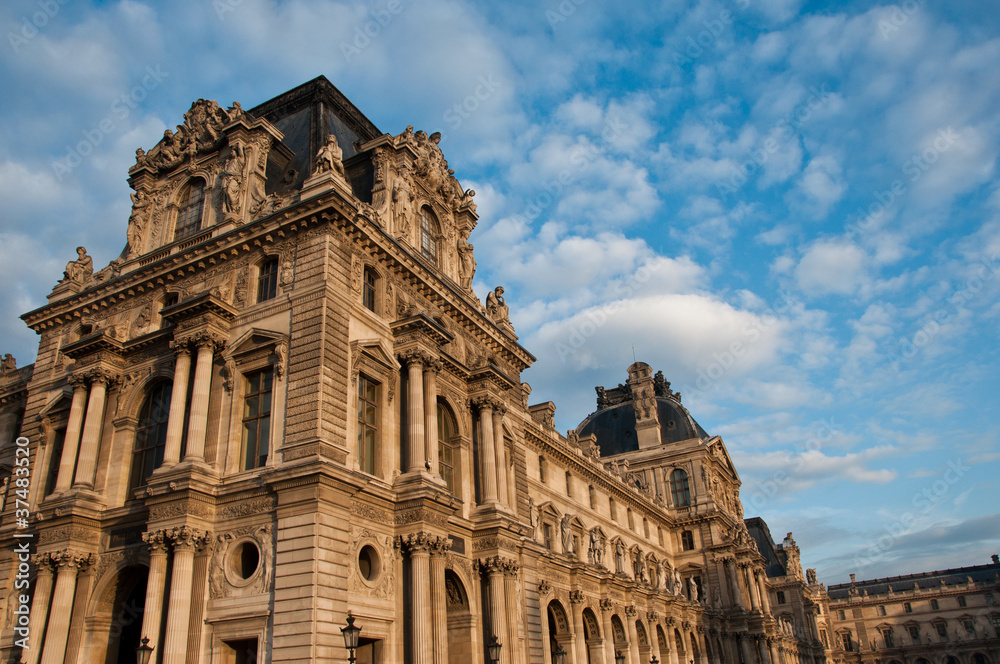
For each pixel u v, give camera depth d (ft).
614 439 376.48
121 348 139.33
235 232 135.23
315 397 116.06
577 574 194.39
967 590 607.78
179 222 155.63
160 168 161.17
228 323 130.31
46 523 125.18
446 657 119.96
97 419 134.51
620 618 220.02
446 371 149.79
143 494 116.57
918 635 615.16
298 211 129.90
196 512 113.60
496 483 150.00
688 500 341.41
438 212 169.27
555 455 239.50
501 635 137.39
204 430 120.88
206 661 107.45
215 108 157.99
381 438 128.88
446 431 149.79
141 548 120.78
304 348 120.57
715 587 318.86
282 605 104.73
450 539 137.59
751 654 316.19
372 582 116.06
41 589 121.70
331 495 110.73
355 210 131.23
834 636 638.12
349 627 95.30
